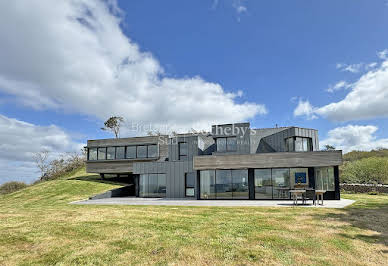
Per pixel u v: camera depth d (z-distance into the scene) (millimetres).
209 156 19047
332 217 10047
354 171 27656
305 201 15906
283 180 17719
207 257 5965
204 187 19438
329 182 17016
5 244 7125
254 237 7418
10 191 41906
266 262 5605
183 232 8141
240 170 18734
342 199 17328
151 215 11227
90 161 32156
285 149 23672
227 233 7914
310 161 16922
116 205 16000
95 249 6617
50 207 16094
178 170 23328
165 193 23969
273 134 25469
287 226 8688
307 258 5801
